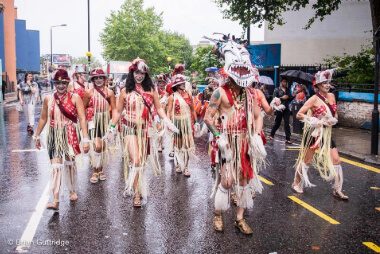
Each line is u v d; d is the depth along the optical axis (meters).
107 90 7.81
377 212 6.18
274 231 5.38
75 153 6.10
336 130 15.52
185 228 5.47
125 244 4.95
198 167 9.20
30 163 9.32
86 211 6.10
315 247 4.89
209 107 5.13
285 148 11.76
